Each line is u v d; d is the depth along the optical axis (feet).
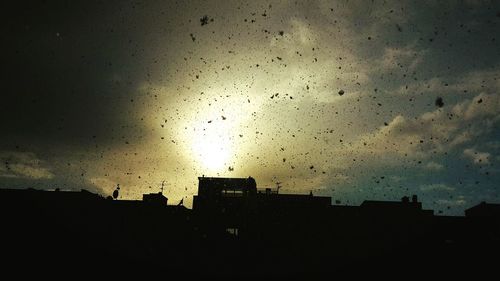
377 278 38.04
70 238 40.50
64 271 33.35
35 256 35.35
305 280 38.86
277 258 46.19
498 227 44.50
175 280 37.32
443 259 40.01
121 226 46.88
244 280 39.01
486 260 38.78
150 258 42.09
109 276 34.45
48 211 42.93
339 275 39.63
